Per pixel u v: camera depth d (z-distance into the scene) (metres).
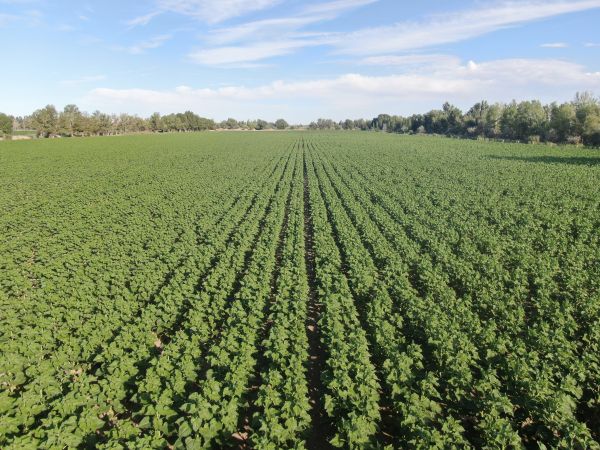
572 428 11.66
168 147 113.44
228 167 71.94
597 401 13.24
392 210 38.72
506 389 14.05
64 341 17.09
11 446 10.73
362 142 137.38
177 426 12.33
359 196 44.84
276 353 15.21
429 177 57.34
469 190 47.75
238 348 15.94
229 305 20.70
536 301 20.25
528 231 31.55
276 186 55.25
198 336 16.86
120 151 99.75
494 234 31.17
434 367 15.37
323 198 47.25
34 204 43.44
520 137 138.88
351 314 18.61
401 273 23.73
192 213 38.97
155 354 16.72
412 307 19.06
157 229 34.16
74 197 47.22
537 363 15.03
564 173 57.75
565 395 12.88
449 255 26.48
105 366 15.09
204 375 15.25
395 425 13.03
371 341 17.28
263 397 13.00
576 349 16.31
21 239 31.20
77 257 27.06
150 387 13.45
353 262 25.19
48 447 11.02
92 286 22.31
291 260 26.17
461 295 22.19
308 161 80.56
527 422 13.01
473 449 11.71
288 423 11.81
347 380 13.43
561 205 39.59
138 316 19.80
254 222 35.34
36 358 15.74
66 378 14.45
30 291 22.39
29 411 12.62
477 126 175.00
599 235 30.47
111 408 13.43
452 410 13.10
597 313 18.66
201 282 23.45
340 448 12.43
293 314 18.42
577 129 112.44
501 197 44.31
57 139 140.88
